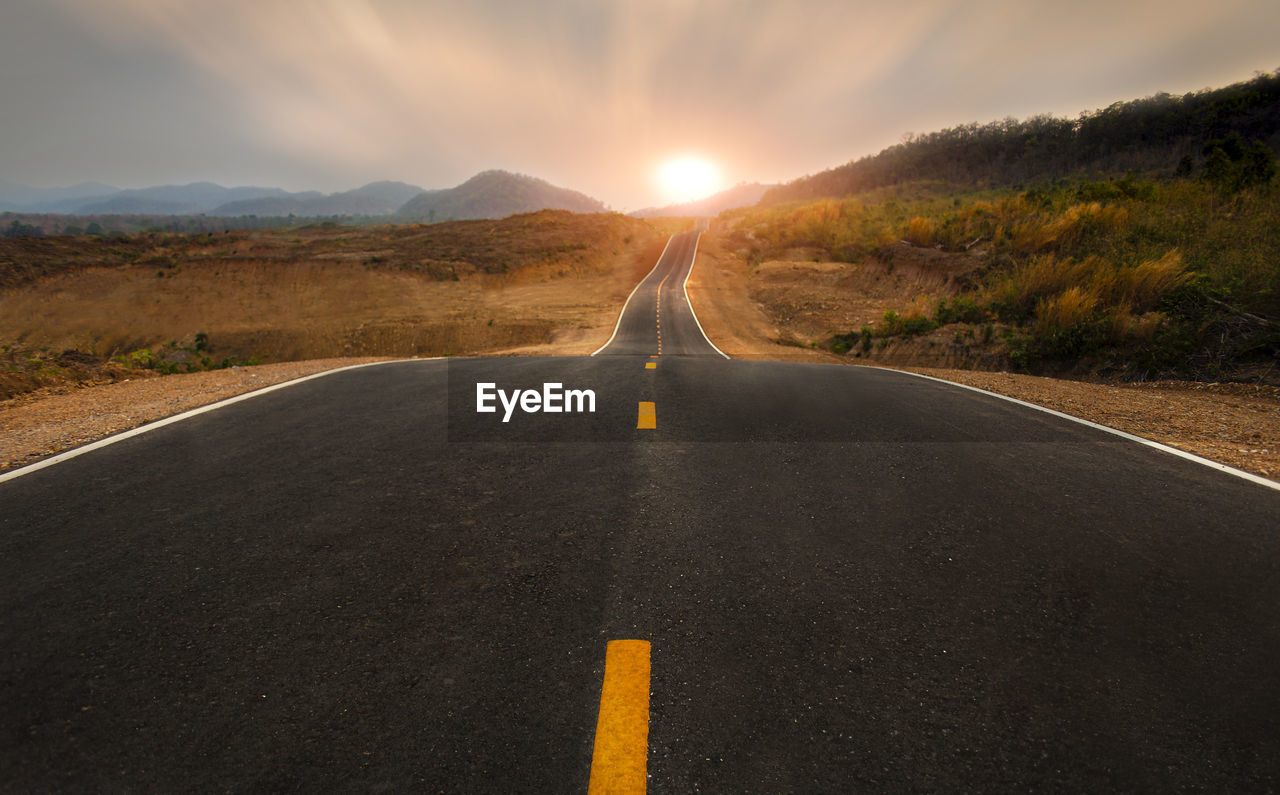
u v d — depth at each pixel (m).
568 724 1.79
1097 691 1.92
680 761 1.65
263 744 1.71
